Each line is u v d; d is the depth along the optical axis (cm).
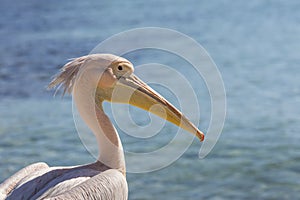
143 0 6462
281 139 1570
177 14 5125
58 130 1703
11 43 3534
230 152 1470
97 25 4378
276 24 4231
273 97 2069
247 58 2923
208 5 5806
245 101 2028
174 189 1238
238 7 5553
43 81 2380
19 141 1603
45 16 5078
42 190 555
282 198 1196
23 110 1953
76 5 6106
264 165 1367
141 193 1216
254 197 1200
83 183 552
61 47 3309
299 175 1311
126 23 4531
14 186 594
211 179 1291
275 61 2800
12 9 5853
